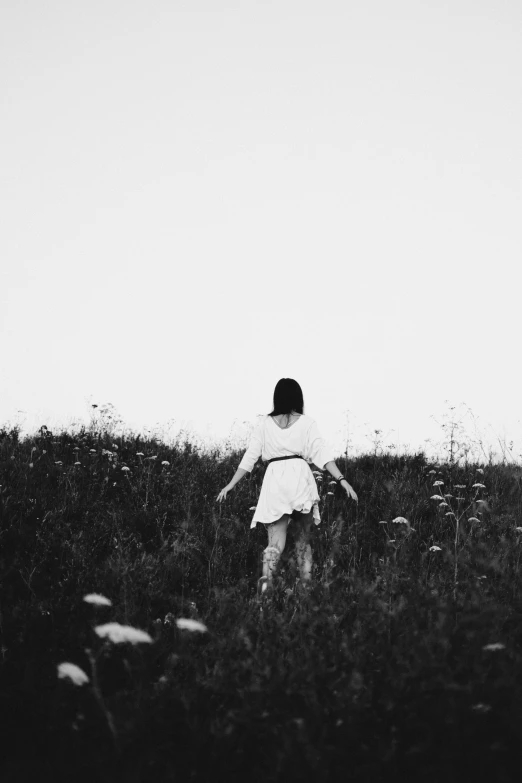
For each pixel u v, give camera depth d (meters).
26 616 3.64
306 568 4.59
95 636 3.16
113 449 9.34
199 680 2.81
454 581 4.13
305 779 2.29
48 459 8.30
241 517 6.91
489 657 2.83
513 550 5.09
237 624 3.36
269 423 5.79
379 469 9.14
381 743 2.41
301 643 3.07
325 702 2.60
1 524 5.73
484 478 8.60
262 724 2.47
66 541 5.32
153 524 6.48
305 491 5.57
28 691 2.83
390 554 5.14
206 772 2.38
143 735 2.46
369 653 2.90
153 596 4.07
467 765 2.38
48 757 2.48
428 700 2.54
